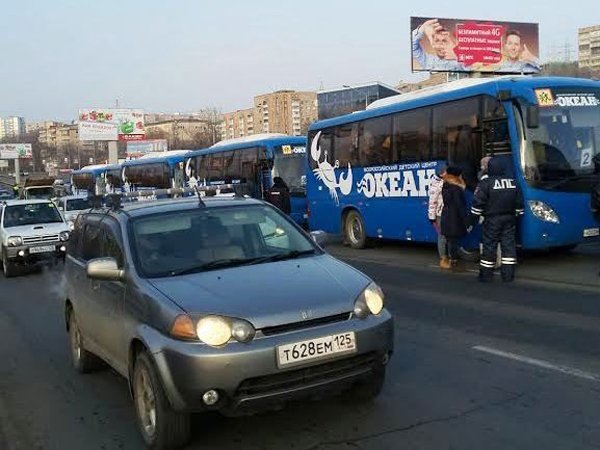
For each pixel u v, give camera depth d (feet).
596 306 26.96
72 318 22.70
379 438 14.66
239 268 16.29
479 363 19.98
